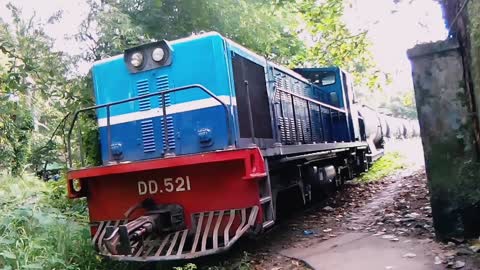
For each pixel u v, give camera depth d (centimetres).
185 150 552
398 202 766
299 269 462
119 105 589
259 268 482
